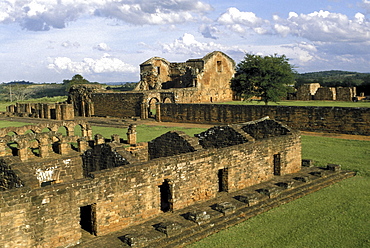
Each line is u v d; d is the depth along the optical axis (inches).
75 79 5359.3
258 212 578.9
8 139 885.8
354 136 1220.5
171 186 568.1
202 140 848.9
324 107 1315.2
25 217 414.0
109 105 2405.3
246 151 686.5
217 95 2743.6
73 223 454.3
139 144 830.5
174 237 479.2
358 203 615.2
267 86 2076.8
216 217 544.1
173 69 2967.5
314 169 840.9
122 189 502.3
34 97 6471.5
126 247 448.5
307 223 539.2
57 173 705.0
